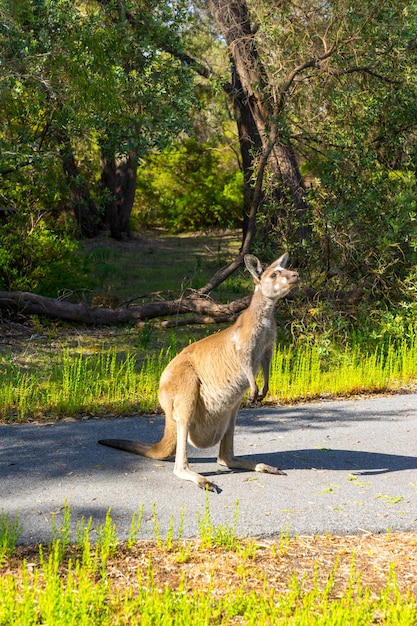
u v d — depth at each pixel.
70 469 6.52
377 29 12.10
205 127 18.28
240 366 6.19
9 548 4.87
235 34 13.87
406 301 11.90
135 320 13.16
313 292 11.88
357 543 5.18
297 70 12.48
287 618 4.02
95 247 22.33
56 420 8.25
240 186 29.83
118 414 8.49
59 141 14.34
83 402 8.74
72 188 22.08
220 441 6.59
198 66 13.61
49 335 12.19
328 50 12.48
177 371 6.34
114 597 4.34
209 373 6.28
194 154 30.33
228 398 6.31
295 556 4.96
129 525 5.34
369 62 12.64
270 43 12.95
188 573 4.69
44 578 4.38
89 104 11.80
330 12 12.45
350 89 12.39
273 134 12.80
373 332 10.89
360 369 10.08
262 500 5.84
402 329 11.04
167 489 6.06
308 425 8.09
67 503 5.73
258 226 13.73
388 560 4.92
